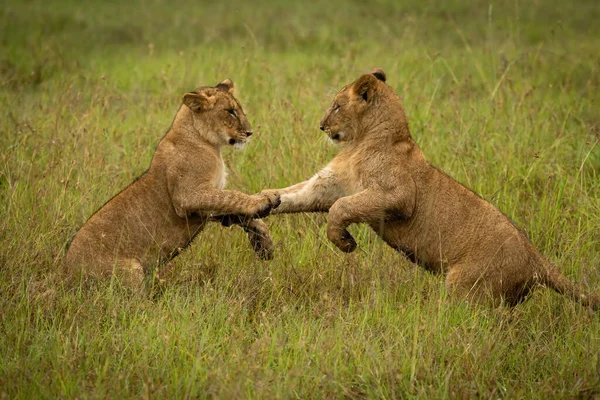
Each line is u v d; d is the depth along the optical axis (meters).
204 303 9.41
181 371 8.04
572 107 16.23
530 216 11.71
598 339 8.71
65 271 9.91
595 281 10.05
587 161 13.53
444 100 16.47
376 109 10.31
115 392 7.50
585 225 11.51
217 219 10.55
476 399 7.74
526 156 13.48
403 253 10.34
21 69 19.86
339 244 10.14
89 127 14.30
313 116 14.81
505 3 28.41
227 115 10.68
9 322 8.74
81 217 11.52
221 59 19.50
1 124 14.65
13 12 26.80
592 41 23.36
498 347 8.65
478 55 21.36
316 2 30.64
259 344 8.22
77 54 22.27
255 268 10.37
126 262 10.05
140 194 10.34
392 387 7.74
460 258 9.84
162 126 14.80
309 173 12.62
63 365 7.88
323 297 9.30
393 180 10.01
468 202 9.91
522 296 9.78
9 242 10.49
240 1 30.83
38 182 11.92
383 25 25.53
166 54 22.53
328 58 22.02
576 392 7.77
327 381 7.82
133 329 8.71
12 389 7.54
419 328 8.69
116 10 28.64
